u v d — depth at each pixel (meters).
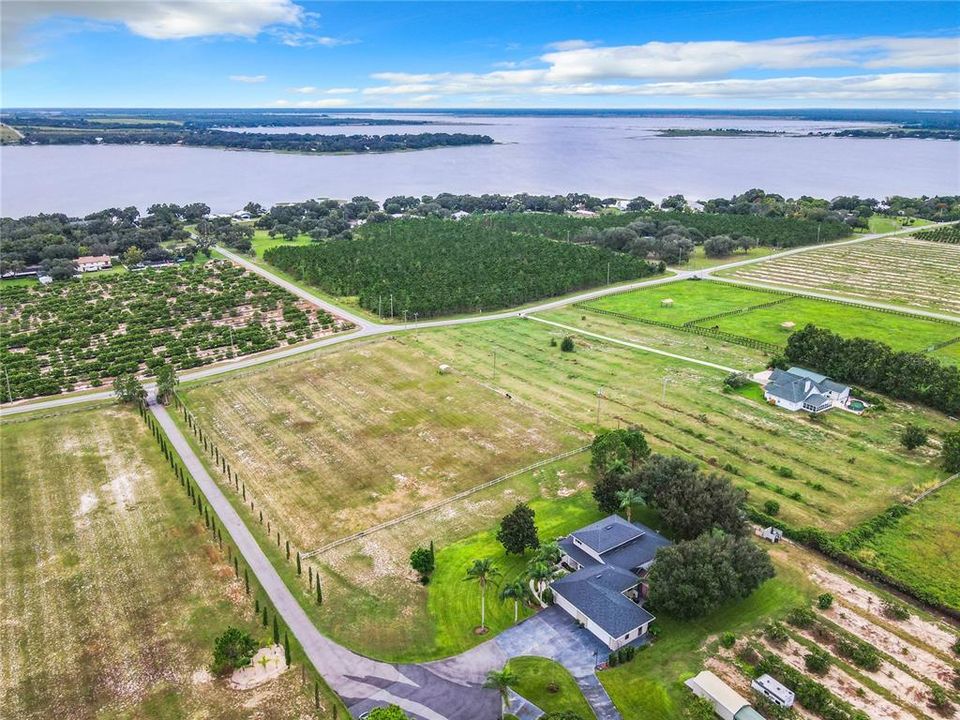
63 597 76.62
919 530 87.50
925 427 116.50
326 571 81.12
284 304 195.12
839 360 135.75
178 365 145.88
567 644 69.94
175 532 88.44
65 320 179.12
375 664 67.31
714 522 82.06
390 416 122.12
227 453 109.31
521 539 81.50
